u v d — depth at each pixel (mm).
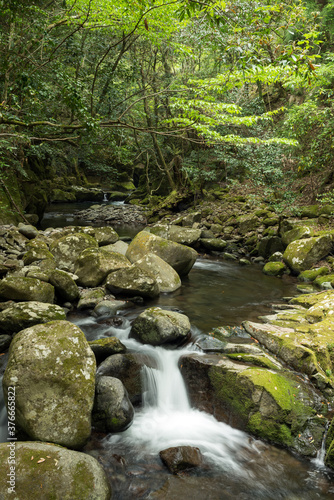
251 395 3516
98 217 17062
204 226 12961
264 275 8719
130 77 11406
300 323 5094
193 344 4695
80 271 6707
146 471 3004
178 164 17547
